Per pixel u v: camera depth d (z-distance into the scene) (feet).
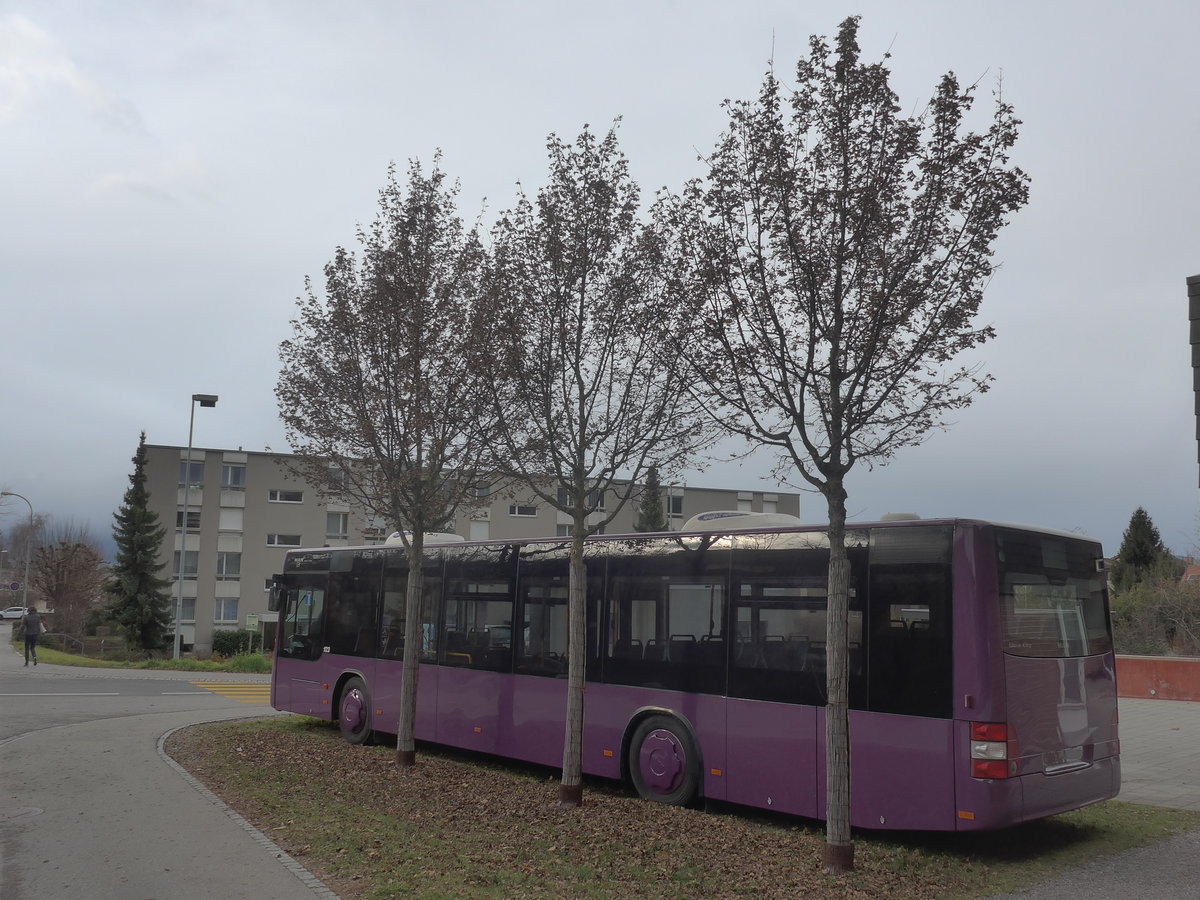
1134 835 28.78
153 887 21.89
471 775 37.86
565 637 37.50
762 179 24.47
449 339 36.88
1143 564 158.40
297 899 20.94
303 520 185.47
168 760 40.06
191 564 180.14
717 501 189.67
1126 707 66.23
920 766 26.18
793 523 32.14
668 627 33.71
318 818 28.94
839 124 24.04
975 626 25.80
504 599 40.40
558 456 31.96
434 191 39.22
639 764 33.88
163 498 180.55
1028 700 26.32
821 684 28.94
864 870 24.17
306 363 39.86
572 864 24.16
